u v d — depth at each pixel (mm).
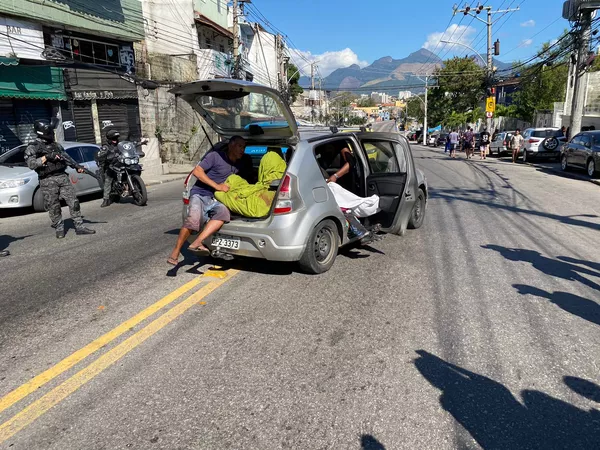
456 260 6117
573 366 3482
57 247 6785
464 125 51688
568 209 10148
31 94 14648
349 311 4438
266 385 3199
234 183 5270
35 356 3596
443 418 2869
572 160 17672
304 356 3592
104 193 10305
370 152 6902
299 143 5188
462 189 13297
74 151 10992
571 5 19391
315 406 2975
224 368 3412
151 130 21328
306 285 5102
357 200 5941
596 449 2611
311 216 5051
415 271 5637
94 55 18125
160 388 3162
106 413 2902
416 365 3475
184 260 6027
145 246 6781
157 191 13828
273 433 2723
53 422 2822
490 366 3475
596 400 3072
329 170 6551
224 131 5703
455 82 52719
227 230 5090
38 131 7008
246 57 37156
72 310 4457
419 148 41688
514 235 7574
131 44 19984
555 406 3004
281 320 4227
